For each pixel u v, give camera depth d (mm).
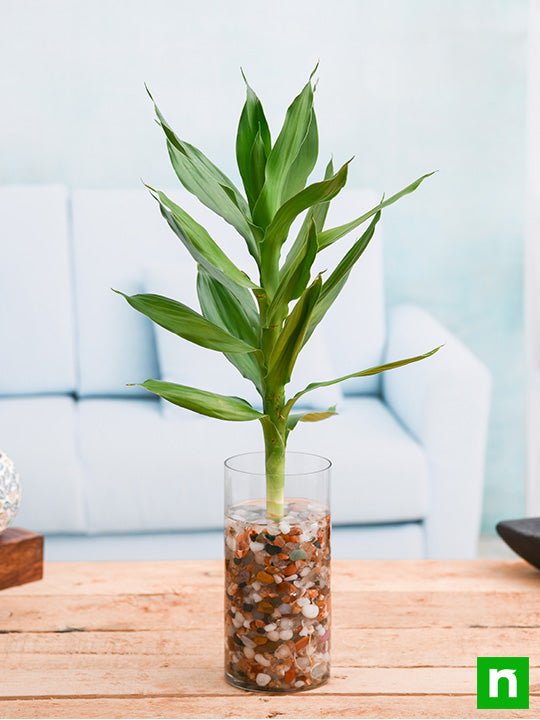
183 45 3354
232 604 1281
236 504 1268
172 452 2617
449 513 2658
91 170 3387
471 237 3473
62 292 3035
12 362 3002
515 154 3447
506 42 3410
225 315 1345
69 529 2611
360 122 3418
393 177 3447
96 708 1243
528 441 3211
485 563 1739
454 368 2627
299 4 3363
